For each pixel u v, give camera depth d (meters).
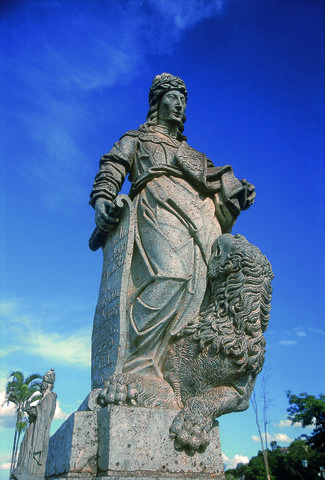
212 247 3.09
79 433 2.37
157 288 2.86
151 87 4.01
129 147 3.59
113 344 2.84
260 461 28.47
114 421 2.29
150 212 3.16
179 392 2.69
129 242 3.09
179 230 3.07
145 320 2.80
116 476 2.16
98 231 3.49
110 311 3.01
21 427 18.41
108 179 3.38
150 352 2.79
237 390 2.65
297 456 24.09
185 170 3.29
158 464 2.27
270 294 2.84
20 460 7.88
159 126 3.85
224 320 2.71
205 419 2.44
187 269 2.95
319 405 22.80
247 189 3.50
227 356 2.62
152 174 3.31
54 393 8.49
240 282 2.75
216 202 3.36
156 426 2.37
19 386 19.45
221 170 3.39
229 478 26.02
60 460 2.46
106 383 2.61
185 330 2.77
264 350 2.74
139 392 2.52
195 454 2.37
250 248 2.85
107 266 3.33
